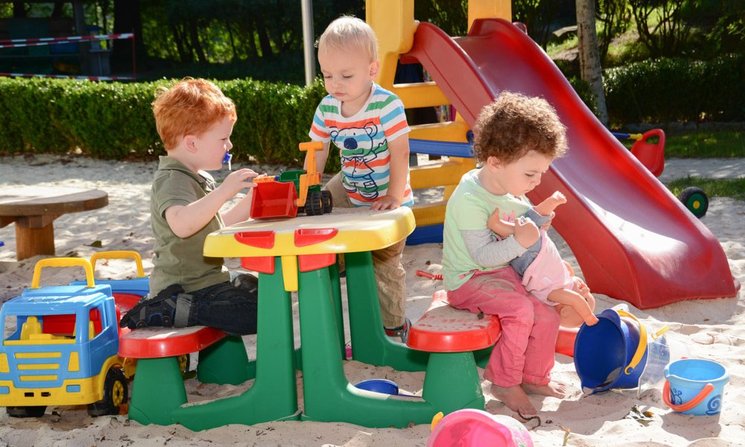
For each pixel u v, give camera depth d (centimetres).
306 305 311
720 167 1036
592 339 348
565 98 608
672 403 318
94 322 341
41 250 650
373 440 295
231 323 324
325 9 2445
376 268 406
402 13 606
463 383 308
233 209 370
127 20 2689
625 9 1931
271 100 1142
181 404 322
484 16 686
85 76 2208
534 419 314
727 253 591
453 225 338
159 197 334
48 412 344
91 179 1091
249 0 2506
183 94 342
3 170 1169
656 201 546
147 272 592
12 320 473
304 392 315
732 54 1582
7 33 2228
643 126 1537
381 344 388
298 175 338
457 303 338
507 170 323
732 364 370
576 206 497
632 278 471
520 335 320
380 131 380
